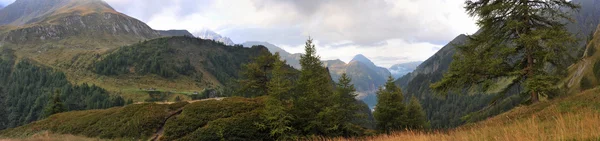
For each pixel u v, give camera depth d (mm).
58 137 28641
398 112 38281
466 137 9312
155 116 29812
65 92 143625
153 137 27062
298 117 26953
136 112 31297
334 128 26375
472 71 18641
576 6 17141
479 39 19078
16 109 142500
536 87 16672
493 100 20688
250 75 39188
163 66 199125
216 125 26375
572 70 80750
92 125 31359
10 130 36125
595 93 15102
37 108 134375
